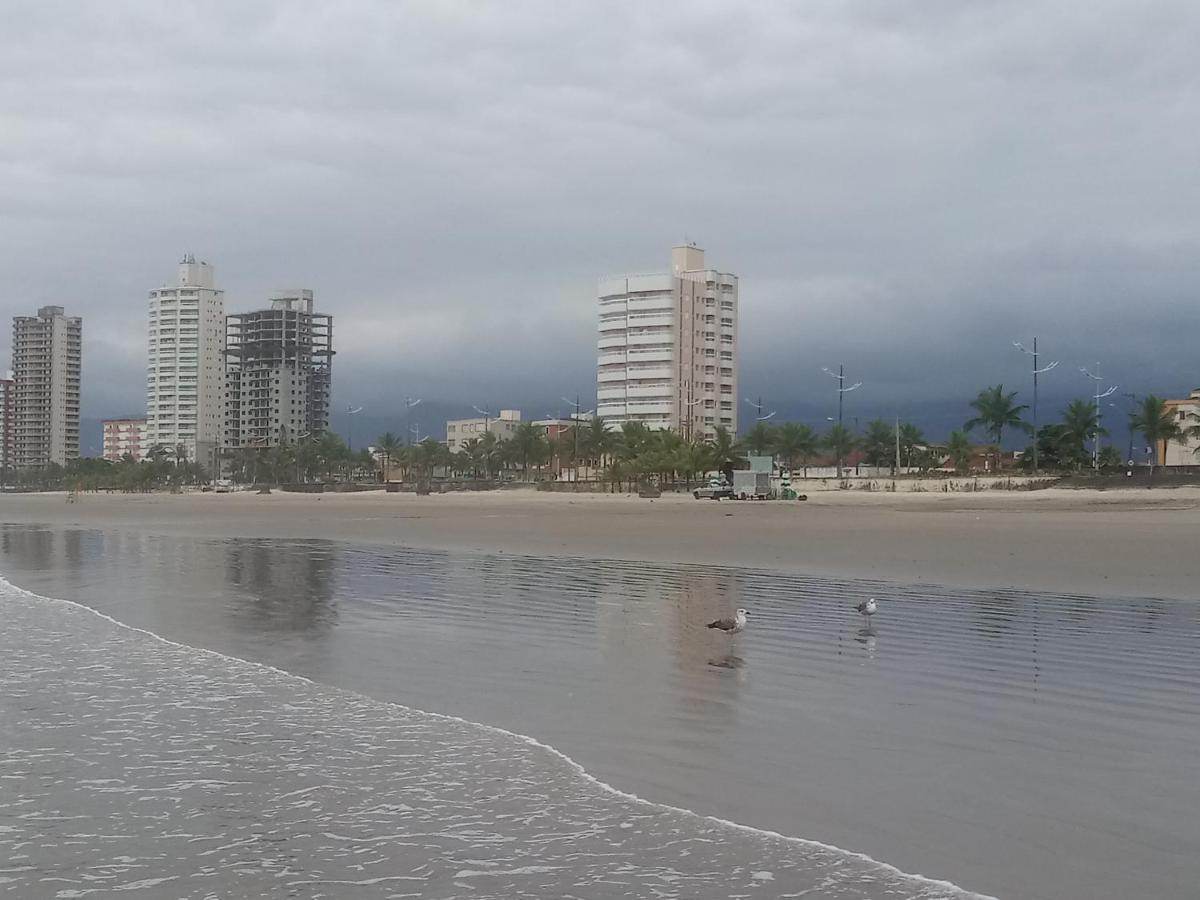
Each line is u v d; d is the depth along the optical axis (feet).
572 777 31.27
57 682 46.11
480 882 23.86
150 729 37.70
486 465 610.65
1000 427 437.17
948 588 78.48
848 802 28.55
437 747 34.86
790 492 325.62
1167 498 273.75
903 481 391.86
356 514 252.42
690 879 23.67
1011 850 24.90
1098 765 31.68
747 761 32.55
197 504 370.73
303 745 35.32
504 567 100.78
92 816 28.58
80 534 174.29
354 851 25.89
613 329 644.69
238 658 51.88
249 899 23.22
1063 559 101.40
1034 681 43.91
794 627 59.31
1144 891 22.38
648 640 55.57
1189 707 39.14
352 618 65.51
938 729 36.14
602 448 499.92
